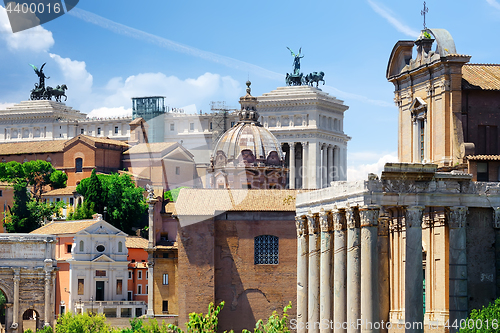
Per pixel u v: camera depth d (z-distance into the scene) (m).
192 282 116.94
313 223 89.81
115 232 175.88
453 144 85.31
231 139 155.00
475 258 77.62
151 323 117.94
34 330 163.62
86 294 169.75
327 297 84.00
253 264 118.69
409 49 94.31
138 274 177.50
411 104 93.25
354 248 74.50
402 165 72.00
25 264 155.25
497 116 88.06
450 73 85.81
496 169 82.00
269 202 119.94
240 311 118.06
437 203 73.94
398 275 86.56
